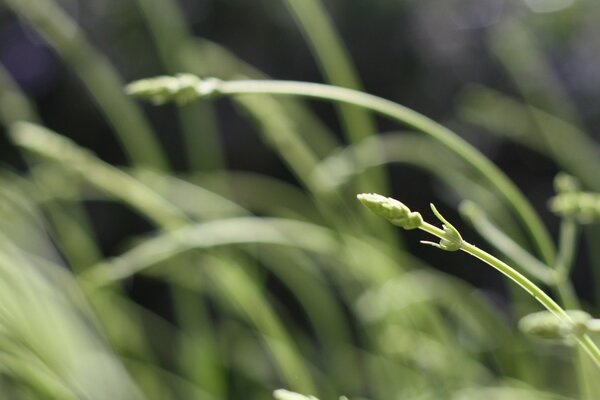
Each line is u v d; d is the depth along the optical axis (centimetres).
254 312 107
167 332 187
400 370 110
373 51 397
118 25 376
